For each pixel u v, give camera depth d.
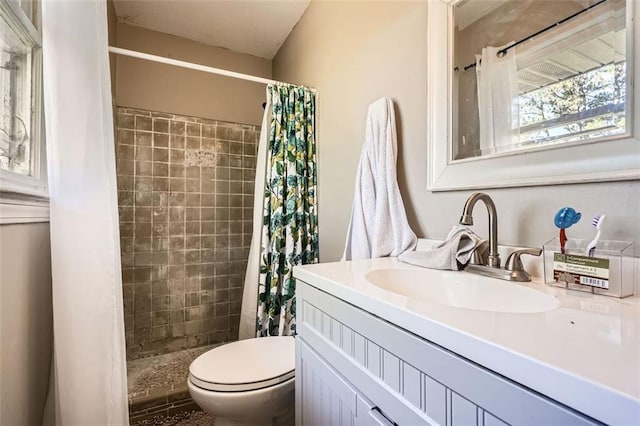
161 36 2.29
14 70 0.86
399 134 1.25
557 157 0.76
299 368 0.94
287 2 1.99
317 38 1.92
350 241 1.33
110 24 1.89
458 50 1.03
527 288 0.70
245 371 1.15
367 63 1.46
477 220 0.97
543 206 0.80
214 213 2.39
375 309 0.62
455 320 0.49
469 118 0.99
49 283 0.95
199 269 2.33
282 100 1.85
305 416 0.90
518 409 0.38
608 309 0.54
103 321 0.91
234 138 2.49
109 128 1.00
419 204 1.16
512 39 0.88
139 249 2.15
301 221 1.85
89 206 0.90
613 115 0.67
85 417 0.86
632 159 0.63
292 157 1.84
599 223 0.65
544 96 0.80
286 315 1.79
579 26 0.74
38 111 0.96
